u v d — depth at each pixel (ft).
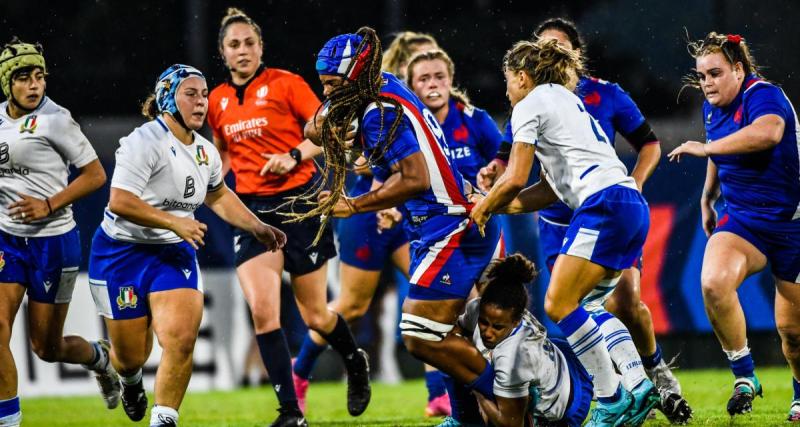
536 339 57.77
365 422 78.84
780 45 146.92
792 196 66.90
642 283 112.06
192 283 61.87
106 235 62.95
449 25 162.71
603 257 56.29
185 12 162.50
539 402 59.11
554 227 72.90
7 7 160.04
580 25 159.53
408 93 58.59
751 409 68.64
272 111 76.54
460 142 77.66
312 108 76.69
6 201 64.75
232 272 111.55
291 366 70.13
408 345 59.98
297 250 76.28
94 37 161.89
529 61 59.26
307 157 74.23
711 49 67.72
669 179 113.09
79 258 68.64
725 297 66.28
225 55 77.41
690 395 89.40
